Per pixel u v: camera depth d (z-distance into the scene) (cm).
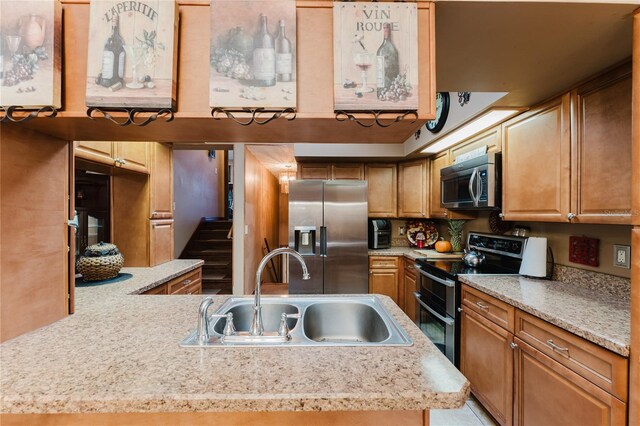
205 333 98
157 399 67
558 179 158
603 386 105
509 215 196
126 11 88
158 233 248
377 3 92
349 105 91
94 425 78
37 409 67
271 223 611
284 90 91
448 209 296
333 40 92
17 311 100
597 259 164
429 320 256
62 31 90
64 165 120
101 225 230
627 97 124
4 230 96
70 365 81
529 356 142
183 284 232
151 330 106
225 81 90
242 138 119
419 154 338
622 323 116
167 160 262
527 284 181
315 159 373
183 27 93
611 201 130
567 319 121
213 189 627
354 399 68
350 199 341
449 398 69
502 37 111
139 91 88
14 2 87
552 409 128
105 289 168
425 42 93
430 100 93
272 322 142
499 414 165
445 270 228
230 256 485
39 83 87
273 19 91
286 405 68
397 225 410
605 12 95
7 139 97
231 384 72
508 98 167
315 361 84
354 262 341
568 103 152
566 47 117
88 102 87
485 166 212
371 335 135
